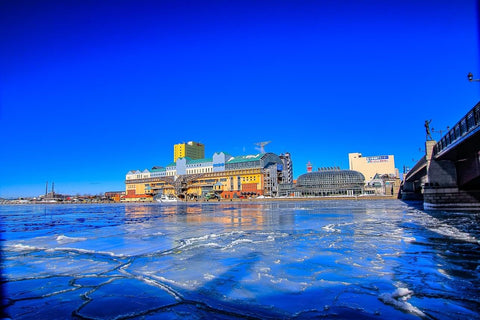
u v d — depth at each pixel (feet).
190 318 22.18
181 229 82.17
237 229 79.66
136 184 636.89
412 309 23.47
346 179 426.51
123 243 57.72
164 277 33.40
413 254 43.73
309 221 100.01
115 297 27.07
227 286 29.94
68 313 23.43
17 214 198.59
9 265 39.55
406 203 242.78
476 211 128.88
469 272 33.86
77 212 220.84
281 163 535.19
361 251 46.52
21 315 23.09
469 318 21.76
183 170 568.82
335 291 27.99
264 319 21.93
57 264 40.19
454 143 99.35
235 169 495.00
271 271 35.32
